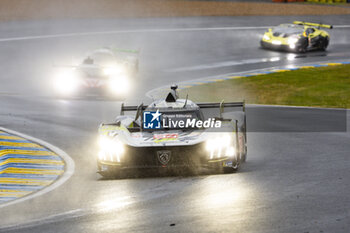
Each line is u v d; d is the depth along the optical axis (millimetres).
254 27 149250
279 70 97438
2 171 36625
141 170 33938
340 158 35406
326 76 91188
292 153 38031
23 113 60188
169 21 156000
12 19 147375
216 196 26453
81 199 28203
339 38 136750
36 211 26438
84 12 163125
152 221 22828
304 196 25594
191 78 91062
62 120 55875
